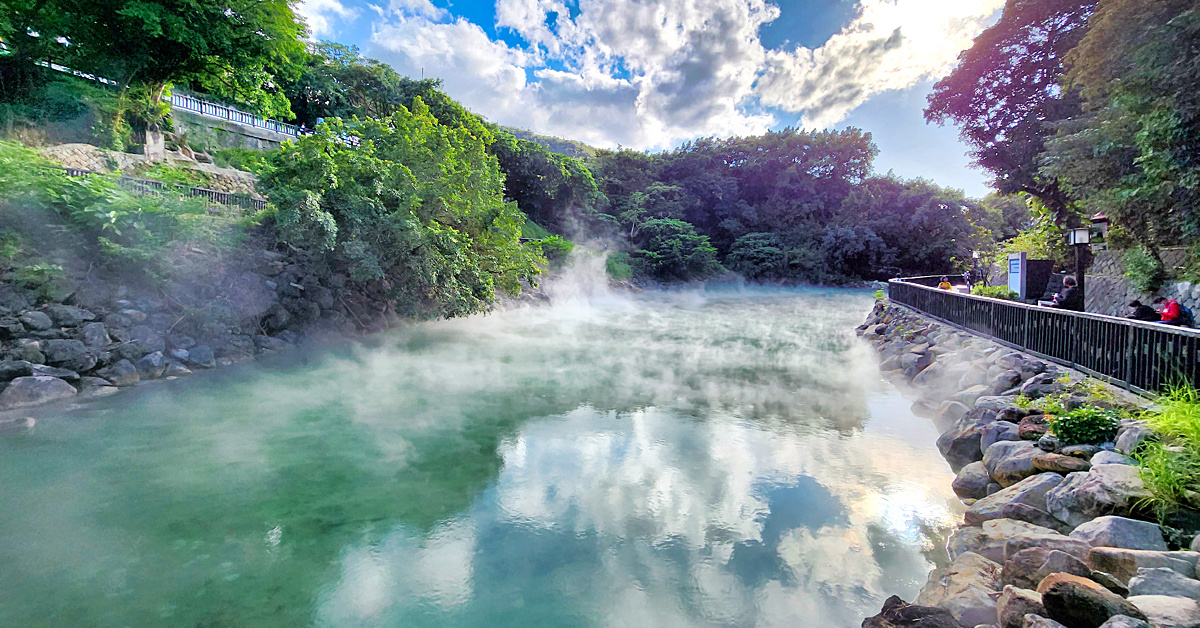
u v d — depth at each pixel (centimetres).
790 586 321
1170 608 212
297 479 473
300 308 1046
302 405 698
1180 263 888
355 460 520
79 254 785
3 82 1505
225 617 283
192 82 2289
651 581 326
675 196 4291
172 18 1590
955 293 1035
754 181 4822
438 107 3052
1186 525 280
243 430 596
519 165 3416
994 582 279
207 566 333
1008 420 513
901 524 401
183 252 876
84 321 729
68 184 803
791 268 4291
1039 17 1520
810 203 4700
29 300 700
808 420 680
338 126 1132
